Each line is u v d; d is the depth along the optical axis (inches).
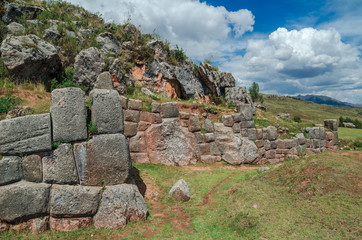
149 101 605.0
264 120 839.7
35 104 350.6
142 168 467.5
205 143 624.1
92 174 267.1
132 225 258.1
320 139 838.5
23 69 436.8
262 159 685.9
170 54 920.3
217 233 245.6
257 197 309.0
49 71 501.0
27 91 390.3
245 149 649.6
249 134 686.5
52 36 613.9
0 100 320.5
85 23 805.2
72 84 526.9
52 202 239.0
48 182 245.8
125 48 802.2
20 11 654.5
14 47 431.2
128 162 292.8
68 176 254.4
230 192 358.6
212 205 325.7
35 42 480.1
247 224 246.1
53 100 262.7
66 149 258.5
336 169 307.9
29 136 243.9
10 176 231.9
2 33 529.3
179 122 591.2
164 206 323.6
